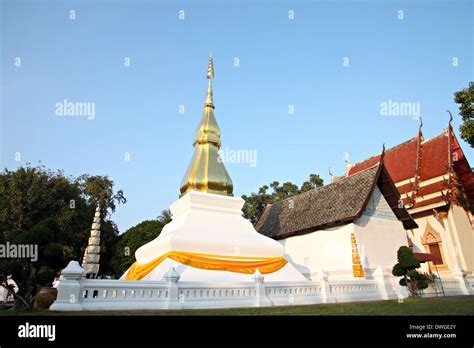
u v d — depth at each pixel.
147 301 9.80
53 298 12.18
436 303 12.33
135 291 9.80
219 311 9.33
